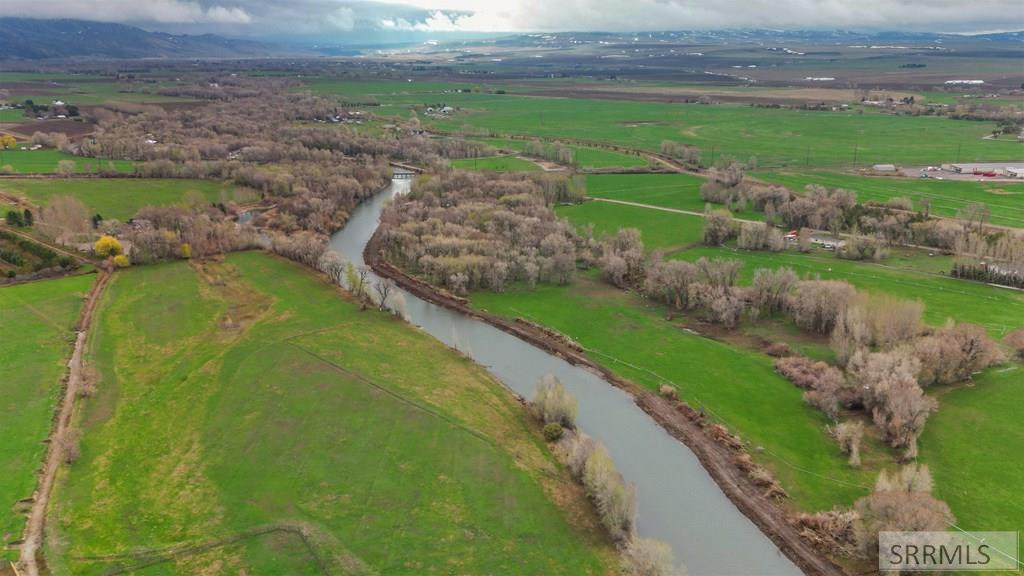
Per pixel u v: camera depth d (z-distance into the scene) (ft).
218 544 290.56
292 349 468.34
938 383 408.26
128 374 433.89
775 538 304.50
